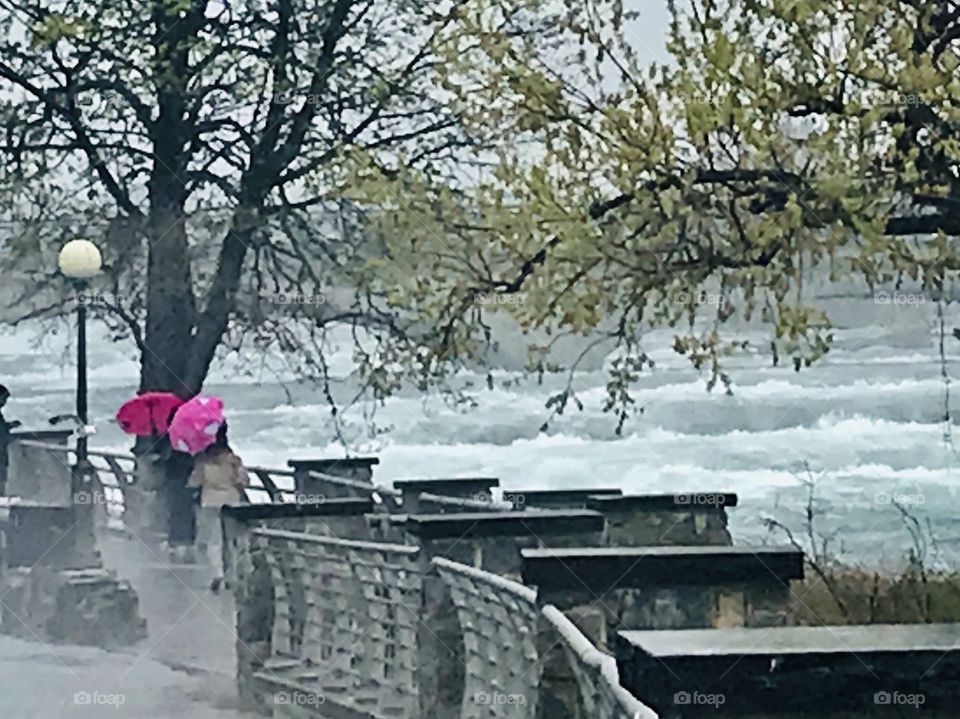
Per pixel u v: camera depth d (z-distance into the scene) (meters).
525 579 8.50
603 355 17.28
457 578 11.94
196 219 28.55
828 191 13.01
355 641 13.64
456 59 15.68
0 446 23.62
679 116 14.08
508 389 21.19
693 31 13.70
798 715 5.32
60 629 17.50
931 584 12.91
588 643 7.49
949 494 21.19
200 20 28.41
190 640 16.23
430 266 16.62
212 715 13.66
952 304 16.81
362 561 13.55
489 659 10.94
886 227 13.35
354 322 25.72
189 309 28.41
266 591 15.17
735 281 14.40
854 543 16.66
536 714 8.67
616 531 12.62
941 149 12.97
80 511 20.31
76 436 24.00
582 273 15.19
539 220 14.90
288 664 14.51
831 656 5.37
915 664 5.37
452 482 16.73
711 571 8.12
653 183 14.24
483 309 16.39
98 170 28.98
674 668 5.39
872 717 5.38
